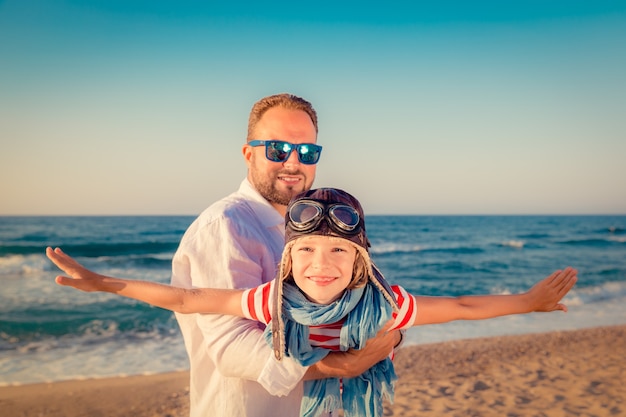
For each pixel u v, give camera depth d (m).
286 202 2.47
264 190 2.42
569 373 8.52
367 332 1.83
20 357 9.92
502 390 7.71
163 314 14.03
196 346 2.22
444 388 7.86
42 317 13.70
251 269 2.14
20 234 47.19
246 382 2.07
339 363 1.87
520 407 7.00
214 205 2.33
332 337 1.86
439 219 112.12
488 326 12.74
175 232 50.62
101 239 42.44
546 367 8.89
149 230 54.16
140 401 7.35
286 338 1.83
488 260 33.34
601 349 10.06
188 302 1.94
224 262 2.11
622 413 6.70
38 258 27.16
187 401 7.36
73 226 60.72
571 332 11.55
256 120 2.49
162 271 26.12
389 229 67.12
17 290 18.17
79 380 8.33
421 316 1.98
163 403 7.28
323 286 1.82
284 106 2.48
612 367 8.82
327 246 1.80
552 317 13.91
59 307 15.06
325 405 1.91
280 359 1.79
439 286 24.02
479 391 7.69
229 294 1.97
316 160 2.53
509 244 44.12
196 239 2.17
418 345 10.48
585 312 14.86
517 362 9.23
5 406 7.12
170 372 8.84
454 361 9.33
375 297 1.87
